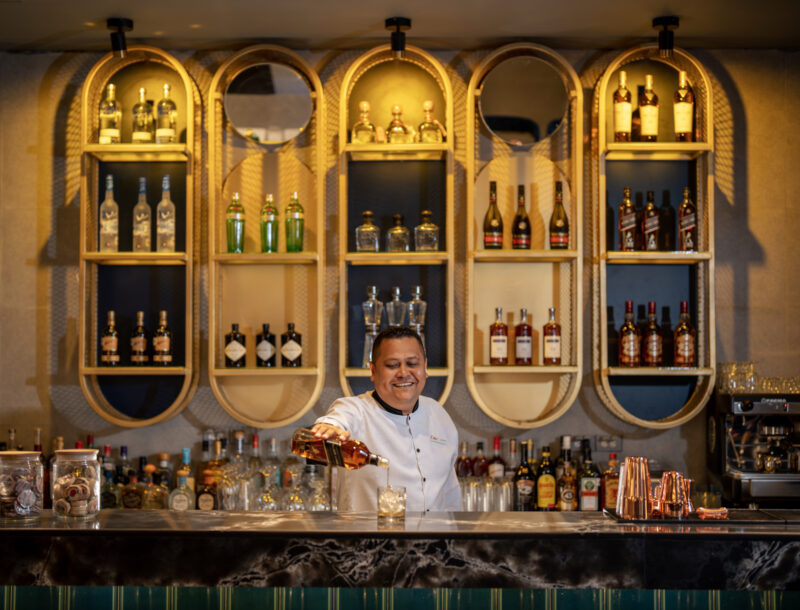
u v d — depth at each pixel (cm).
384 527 214
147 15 388
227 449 416
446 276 419
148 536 208
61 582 208
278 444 424
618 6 378
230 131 429
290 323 411
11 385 429
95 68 413
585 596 225
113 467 408
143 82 433
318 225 408
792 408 379
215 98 414
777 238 430
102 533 208
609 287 427
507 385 420
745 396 381
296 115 422
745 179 432
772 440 388
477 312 422
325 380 425
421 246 411
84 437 427
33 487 225
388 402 289
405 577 207
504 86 421
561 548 207
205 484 404
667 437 421
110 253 405
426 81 430
